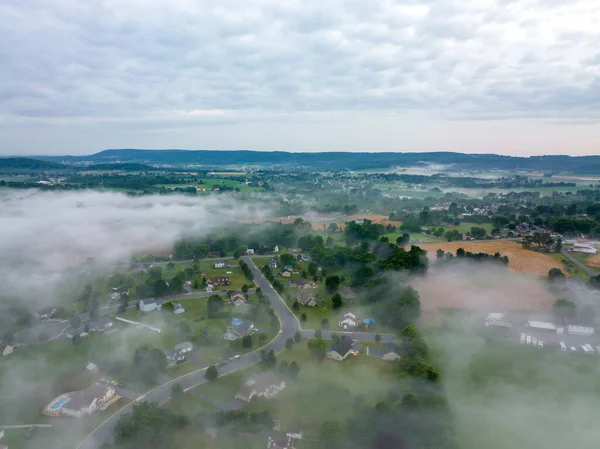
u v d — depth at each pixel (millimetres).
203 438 75438
